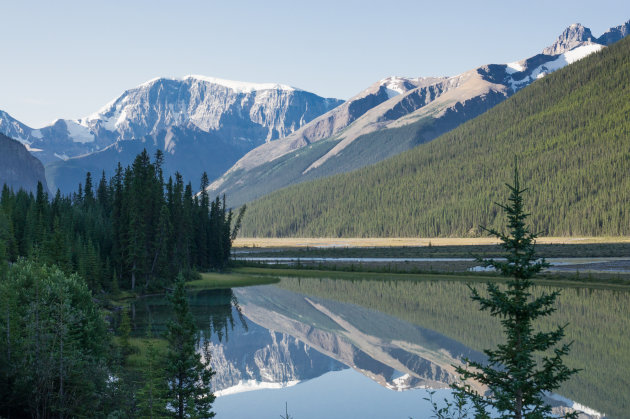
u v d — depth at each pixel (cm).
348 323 7575
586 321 6794
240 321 7681
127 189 11612
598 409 3844
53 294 3953
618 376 4625
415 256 18362
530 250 2080
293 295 10112
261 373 5300
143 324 6806
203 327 7288
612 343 5700
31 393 3175
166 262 11319
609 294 8856
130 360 4566
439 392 4525
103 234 11694
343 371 5331
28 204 14588
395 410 4069
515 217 2123
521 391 2078
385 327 7256
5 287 3738
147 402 3331
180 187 13112
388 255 19225
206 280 11938
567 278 10488
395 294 9956
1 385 3222
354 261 17162
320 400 4425
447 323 7400
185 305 3794
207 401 3678
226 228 15825
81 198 17850
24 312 3578
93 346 4147
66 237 9275
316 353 6016
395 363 5547
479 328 7025
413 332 6944
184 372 3622
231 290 10850
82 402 3272
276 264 15738
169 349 3703
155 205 11712
